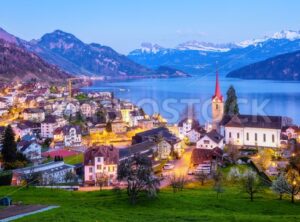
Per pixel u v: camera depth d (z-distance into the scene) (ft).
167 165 631.15
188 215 323.98
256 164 579.89
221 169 577.43
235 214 337.93
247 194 424.05
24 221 298.56
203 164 593.42
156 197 381.19
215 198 396.57
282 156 646.74
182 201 376.27
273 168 571.69
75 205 362.94
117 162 568.00
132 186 375.04
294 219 311.88
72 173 577.02
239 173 492.95
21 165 648.79
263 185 472.44
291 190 394.93
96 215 319.68
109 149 587.68
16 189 463.42
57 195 429.38
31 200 396.98
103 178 536.83
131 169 374.43
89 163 564.71
